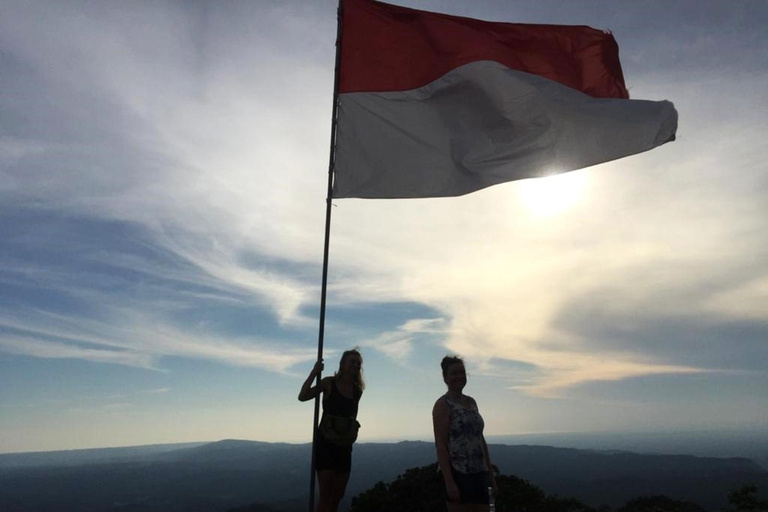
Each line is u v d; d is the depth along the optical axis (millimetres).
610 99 8133
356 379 7305
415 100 8227
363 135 8125
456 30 8461
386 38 8438
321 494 6914
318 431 6973
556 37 8750
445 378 6773
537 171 7906
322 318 7230
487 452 6703
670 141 8000
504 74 8133
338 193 8031
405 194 7973
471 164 8016
